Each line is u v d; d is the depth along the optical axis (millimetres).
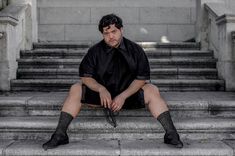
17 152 3205
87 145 3350
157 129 3574
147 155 3174
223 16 5160
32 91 5145
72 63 5723
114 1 8125
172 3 8148
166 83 5203
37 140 3584
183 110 3936
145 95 3289
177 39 8141
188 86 5227
